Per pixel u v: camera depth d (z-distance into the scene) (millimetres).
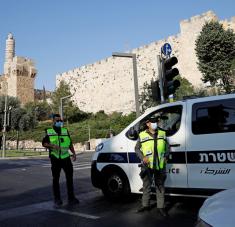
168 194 6348
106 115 59188
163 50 9594
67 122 57906
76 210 6781
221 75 33281
